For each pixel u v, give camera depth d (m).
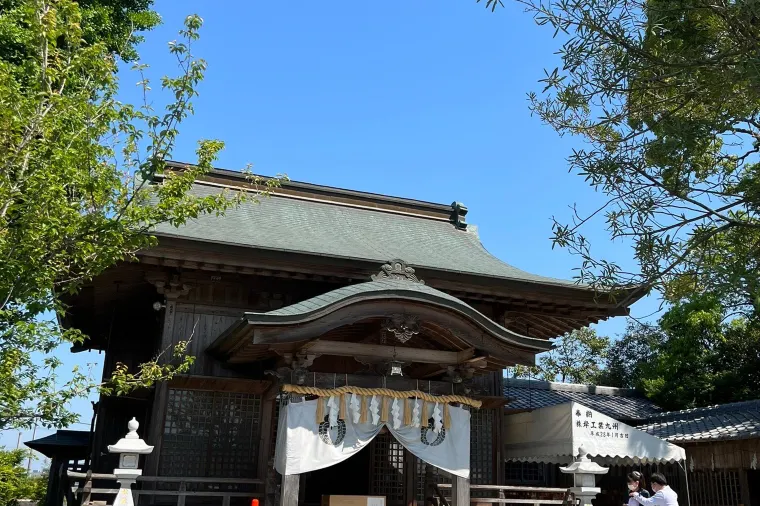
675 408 20.91
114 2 14.33
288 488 8.96
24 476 17.62
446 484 11.60
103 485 13.52
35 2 7.09
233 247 10.78
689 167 8.65
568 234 8.05
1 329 7.08
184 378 10.88
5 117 6.55
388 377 9.93
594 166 7.97
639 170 7.92
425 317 9.55
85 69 7.57
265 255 11.00
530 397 18.98
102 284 12.02
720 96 7.61
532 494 13.45
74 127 7.15
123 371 7.72
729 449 13.41
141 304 13.43
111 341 14.48
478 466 12.52
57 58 7.40
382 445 12.13
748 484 13.20
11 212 6.97
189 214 7.88
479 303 13.23
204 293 11.73
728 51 7.09
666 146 7.47
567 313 13.62
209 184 14.12
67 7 7.30
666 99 7.89
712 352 22.16
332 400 9.42
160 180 13.18
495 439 12.77
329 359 12.12
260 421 11.31
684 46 7.78
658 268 7.77
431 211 16.39
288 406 9.28
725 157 9.27
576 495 10.06
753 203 7.78
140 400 12.93
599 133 8.60
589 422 11.26
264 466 10.95
